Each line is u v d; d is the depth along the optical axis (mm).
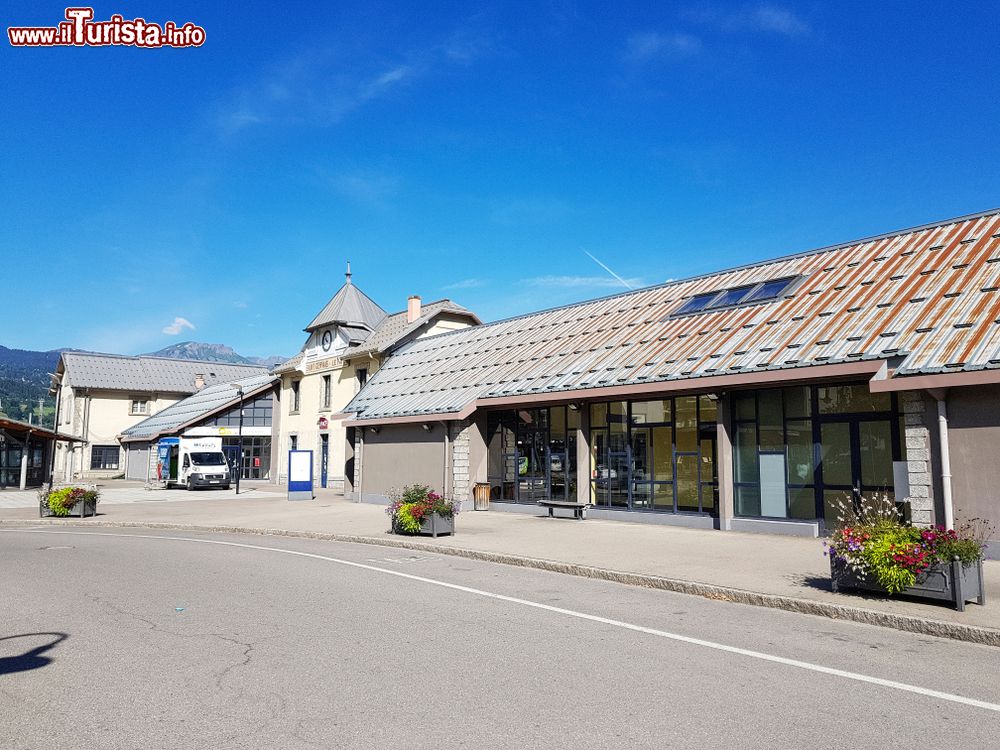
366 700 5238
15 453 42625
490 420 22250
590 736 4559
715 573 10406
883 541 8477
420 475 23406
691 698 5293
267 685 5578
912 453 12492
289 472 29969
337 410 36844
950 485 11898
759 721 4840
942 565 8039
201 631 7348
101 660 6297
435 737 4539
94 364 62281
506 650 6613
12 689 5520
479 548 13398
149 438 49312
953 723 4832
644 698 5289
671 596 9422
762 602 8750
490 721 4816
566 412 20016
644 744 4438
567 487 19859
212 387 57438
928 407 12383
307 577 10875
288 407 42219
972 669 6102
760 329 16312
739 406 16078
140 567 12000
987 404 11688
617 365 18328
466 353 26422
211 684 5609
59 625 7656
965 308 13227
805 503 14914
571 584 10305
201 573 11305
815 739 4543
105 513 24625
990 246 15172
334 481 36469
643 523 17562
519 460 21375
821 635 7273
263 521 20422
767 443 15570
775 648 6742
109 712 5012
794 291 17438
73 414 59062
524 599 9117
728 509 15812
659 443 17750
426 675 5832
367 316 37906
